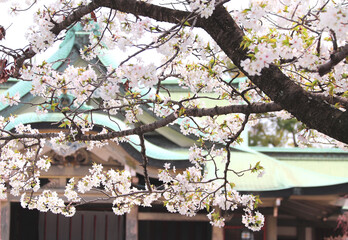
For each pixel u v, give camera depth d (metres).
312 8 5.39
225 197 6.61
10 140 7.23
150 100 6.31
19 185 7.72
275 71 4.78
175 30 4.98
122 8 5.34
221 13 4.88
